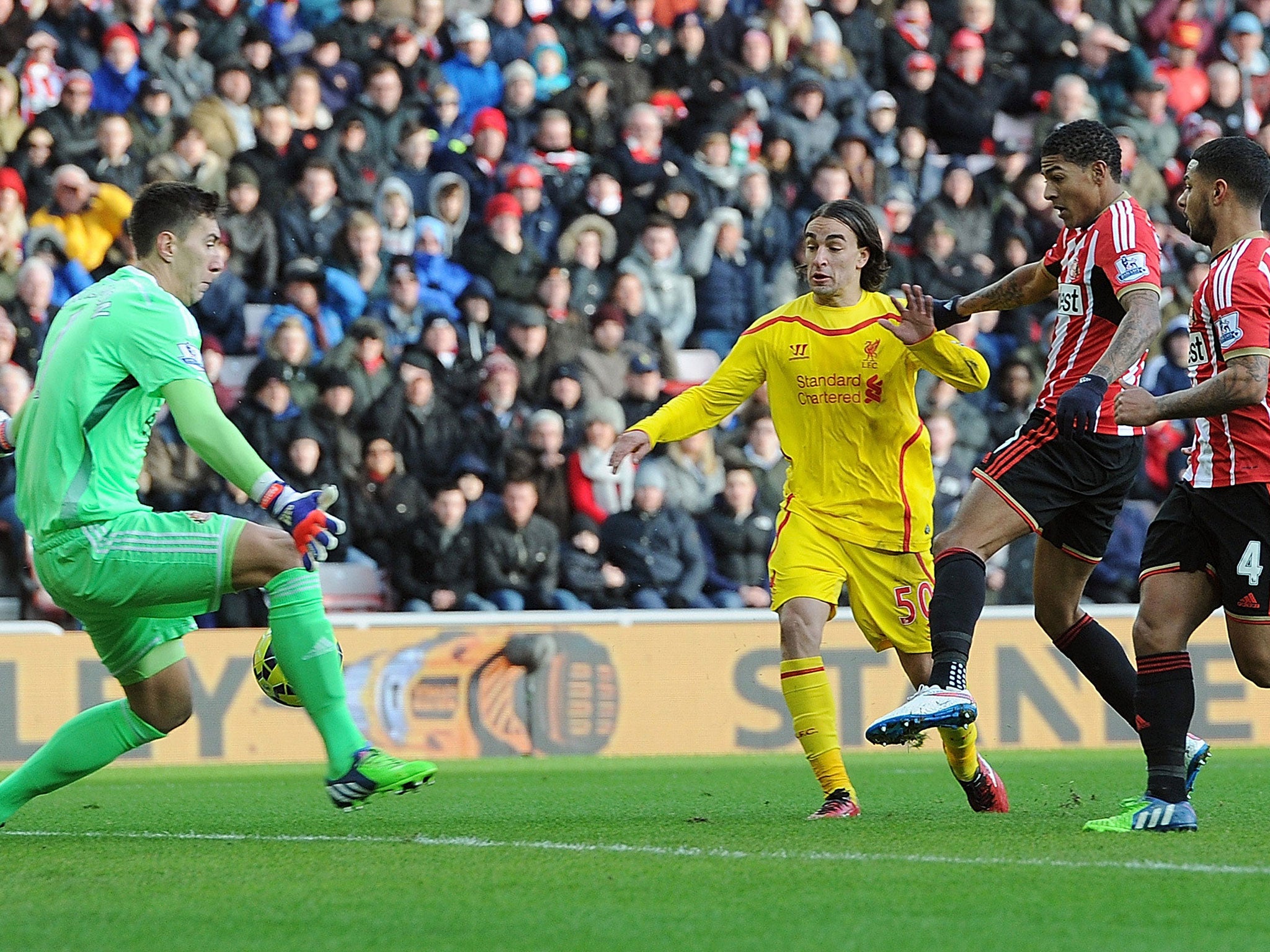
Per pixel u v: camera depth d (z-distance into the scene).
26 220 46.12
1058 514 20.11
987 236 53.78
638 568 44.50
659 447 46.28
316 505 16.81
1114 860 15.81
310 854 17.09
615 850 17.17
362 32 53.19
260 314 48.16
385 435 44.84
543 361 47.69
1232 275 17.98
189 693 19.19
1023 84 59.00
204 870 15.80
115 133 47.34
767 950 11.38
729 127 53.91
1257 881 14.32
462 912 13.12
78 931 12.47
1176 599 18.73
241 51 51.41
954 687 18.94
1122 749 42.72
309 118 50.44
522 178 50.22
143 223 18.09
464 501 44.31
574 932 12.16
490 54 54.38
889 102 55.88
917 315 20.53
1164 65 59.78
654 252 50.47
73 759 19.09
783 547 21.23
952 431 48.75
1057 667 43.28
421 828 20.42
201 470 42.81
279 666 18.14
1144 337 18.38
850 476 21.14
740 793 26.95
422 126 50.66
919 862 15.74
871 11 57.94
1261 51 61.38
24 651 38.28
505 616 41.28
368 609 44.00
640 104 53.88
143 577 17.17
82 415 17.12
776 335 21.48
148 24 50.44
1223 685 43.53
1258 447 18.19
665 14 56.78
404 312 47.62
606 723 41.69
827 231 21.11
